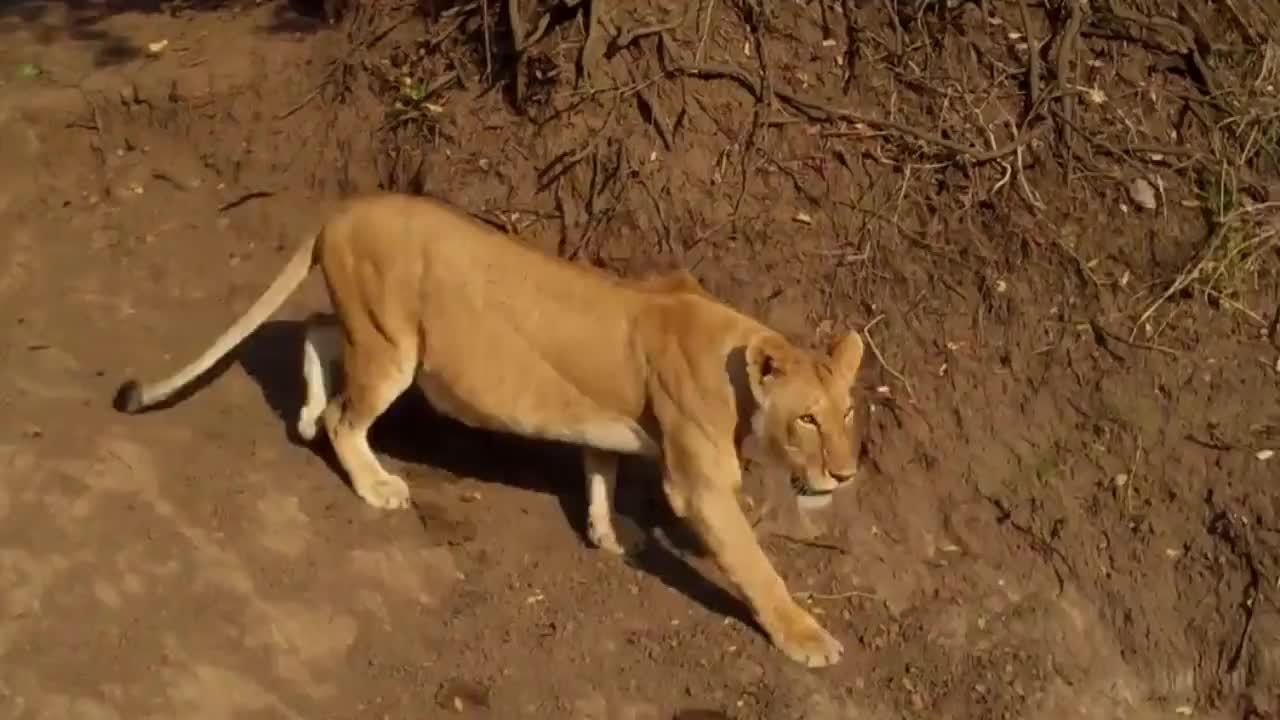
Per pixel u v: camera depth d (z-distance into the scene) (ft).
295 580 23.38
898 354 25.21
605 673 23.08
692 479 23.18
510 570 23.82
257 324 24.39
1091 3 26.73
